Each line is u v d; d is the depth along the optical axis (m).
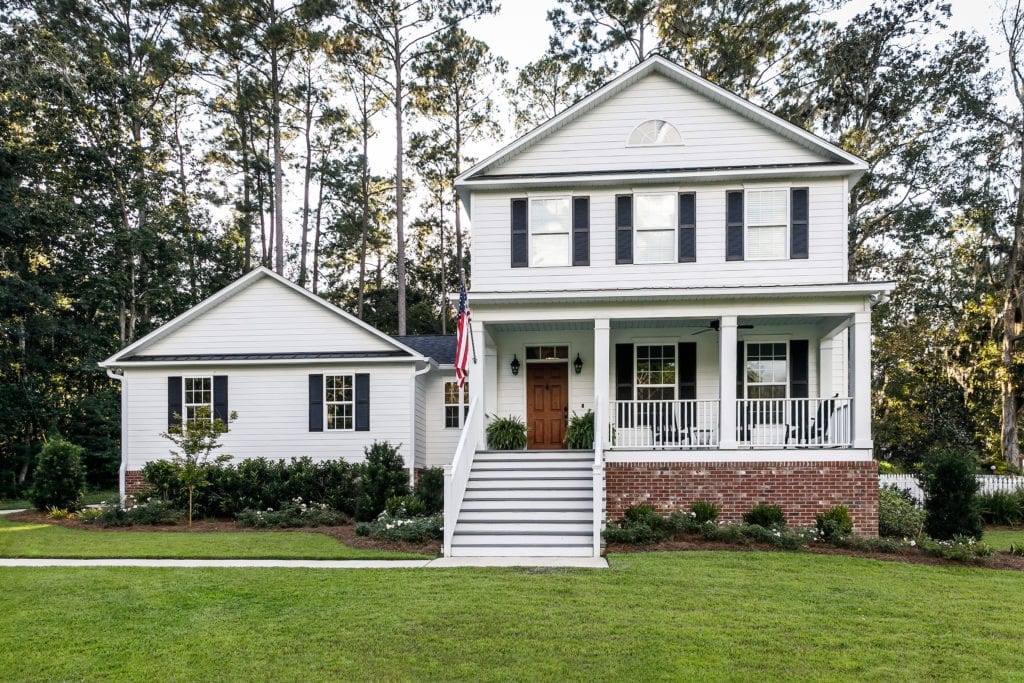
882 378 36.28
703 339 19.06
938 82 30.48
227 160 40.19
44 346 31.02
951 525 14.58
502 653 8.39
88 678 7.85
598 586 11.02
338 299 46.75
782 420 18.58
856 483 15.80
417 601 10.25
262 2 32.41
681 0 31.62
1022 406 29.09
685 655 8.30
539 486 15.72
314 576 11.74
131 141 33.53
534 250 17.91
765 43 31.77
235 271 39.78
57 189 31.66
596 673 7.84
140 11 33.84
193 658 8.34
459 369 15.45
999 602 10.36
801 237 17.17
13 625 9.47
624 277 17.59
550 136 18.25
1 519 19.22
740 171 17.20
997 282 30.66
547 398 19.62
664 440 17.92
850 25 31.17
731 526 14.68
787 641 8.73
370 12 34.22
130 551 14.01
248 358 20.41
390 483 18.02
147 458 20.52
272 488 18.78
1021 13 30.62
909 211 30.78
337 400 20.45
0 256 28.34
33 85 26.25
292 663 8.18
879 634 8.99
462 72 38.16
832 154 17.28
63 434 30.59
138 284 33.66
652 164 17.89
